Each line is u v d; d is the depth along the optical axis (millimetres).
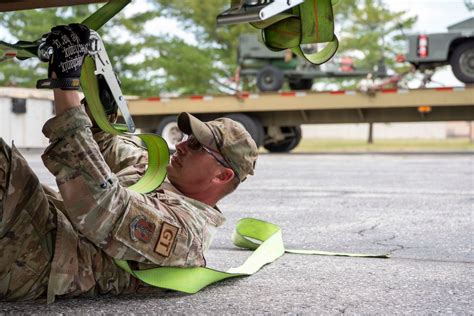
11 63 30609
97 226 1945
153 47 32625
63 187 1908
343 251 3508
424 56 15367
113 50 31516
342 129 48188
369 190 7125
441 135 47000
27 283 2023
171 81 32750
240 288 2459
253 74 20906
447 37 15172
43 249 2018
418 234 4141
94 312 2047
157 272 2148
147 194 2152
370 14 31312
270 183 7984
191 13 32594
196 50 32531
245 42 20750
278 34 1985
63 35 1799
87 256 2088
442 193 6789
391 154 16375
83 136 1894
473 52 15000
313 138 48656
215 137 2195
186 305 2180
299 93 15047
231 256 3283
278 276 2715
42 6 2086
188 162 2219
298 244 3740
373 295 2412
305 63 20422
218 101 15602
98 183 1907
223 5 32281
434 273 2838
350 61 20344
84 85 1876
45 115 16578
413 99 14250
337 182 8133
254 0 1768
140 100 16109
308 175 9273
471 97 13891
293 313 2141
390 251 3498
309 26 1939
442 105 14086
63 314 2014
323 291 2457
